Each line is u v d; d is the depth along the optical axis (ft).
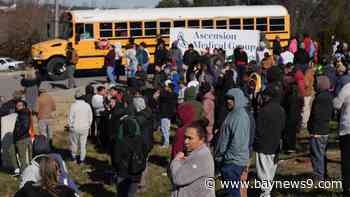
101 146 52.21
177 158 23.09
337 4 179.42
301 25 183.32
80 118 46.80
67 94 81.05
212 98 43.32
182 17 98.48
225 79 50.70
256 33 87.15
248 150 28.40
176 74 64.49
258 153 30.68
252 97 47.73
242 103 28.66
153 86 64.18
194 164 22.41
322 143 33.86
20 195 19.30
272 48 90.74
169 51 79.15
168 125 52.11
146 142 32.42
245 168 28.94
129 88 43.06
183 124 27.55
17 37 211.00
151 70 96.89
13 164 45.06
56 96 79.30
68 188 19.71
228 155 28.19
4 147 45.50
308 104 55.26
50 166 19.61
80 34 95.20
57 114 67.05
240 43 87.56
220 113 42.68
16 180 43.52
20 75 118.21
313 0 187.11
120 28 96.48
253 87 49.39
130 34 96.73
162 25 97.81
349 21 151.74
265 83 56.24
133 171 31.78
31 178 24.04
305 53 68.85
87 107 47.19
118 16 96.37
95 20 95.61
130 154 31.81
